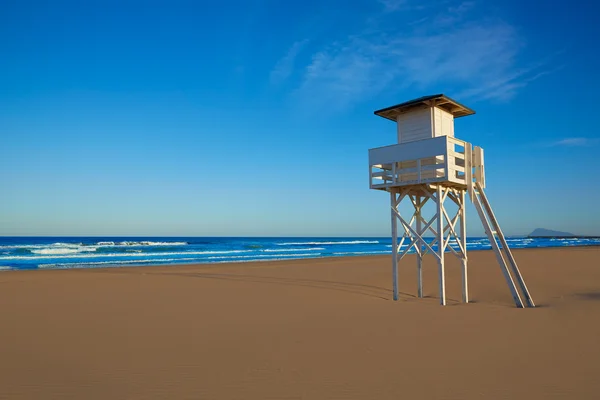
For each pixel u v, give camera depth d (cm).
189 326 1082
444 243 1518
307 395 620
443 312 1259
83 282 2178
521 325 1056
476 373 702
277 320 1154
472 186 1530
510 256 1444
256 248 7488
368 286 1992
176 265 3675
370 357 796
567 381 662
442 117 1606
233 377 697
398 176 1600
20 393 635
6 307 1388
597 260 3194
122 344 905
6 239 13012
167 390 645
